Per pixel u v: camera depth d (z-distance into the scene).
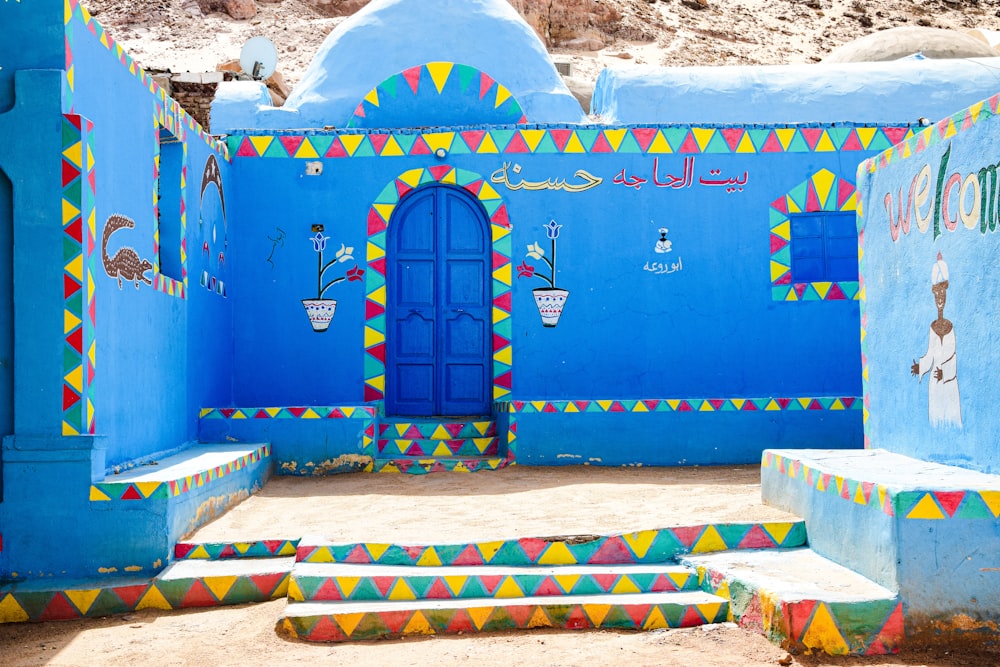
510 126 10.63
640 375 10.52
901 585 5.12
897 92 11.58
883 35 17.31
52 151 6.14
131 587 6.01
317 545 6.34
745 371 10.52
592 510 7.42
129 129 7.32
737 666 4.92
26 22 6.18
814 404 9.92
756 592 5.39
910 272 6.78
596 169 10.61
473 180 10.60
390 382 10.70
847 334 10.54
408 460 9.59
